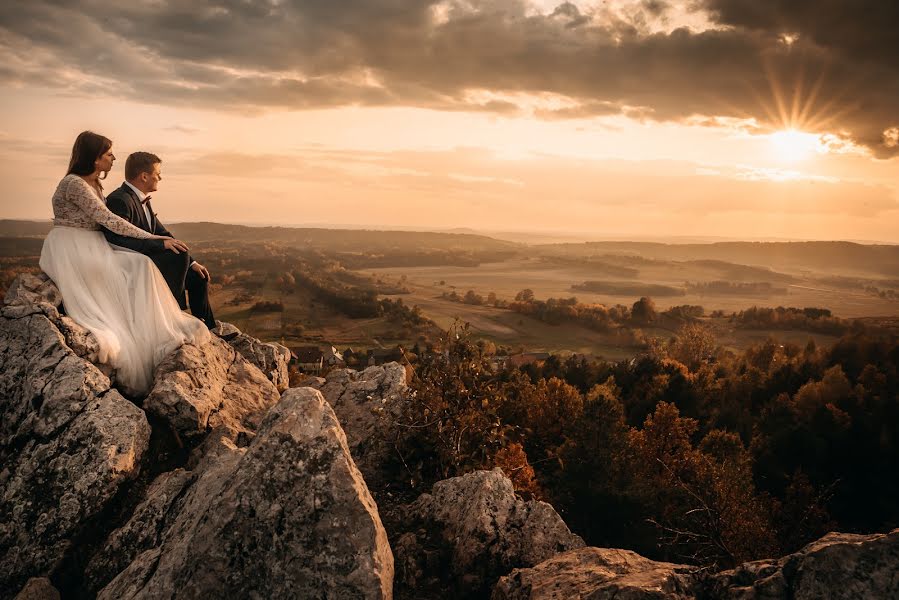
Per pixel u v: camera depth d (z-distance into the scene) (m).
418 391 7.98
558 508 22.84
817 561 3.31
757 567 3.55
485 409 8.12
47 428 4.86
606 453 25.31
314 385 8.97
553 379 39.91
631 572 4.05
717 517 12.12
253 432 6.24
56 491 4.65
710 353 123.50
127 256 6.21
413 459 7.68
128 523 4.67
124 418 5.11
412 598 4.75
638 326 185.12
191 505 4.52
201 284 7.52
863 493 37.50
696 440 49.78
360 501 4.11
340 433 4.54
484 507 5.45
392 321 170.12
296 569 3.87
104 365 5.69
